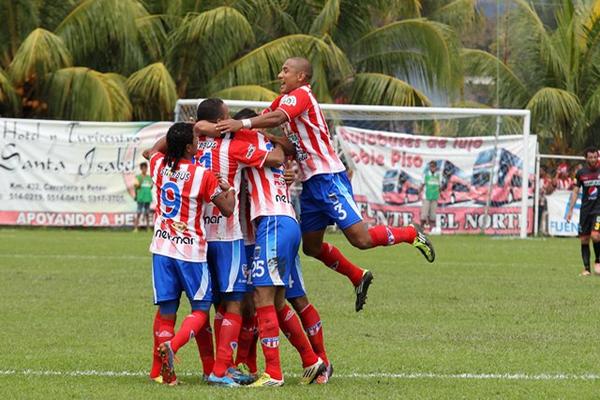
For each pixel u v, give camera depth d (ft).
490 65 450.30
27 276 187.52
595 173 205.36
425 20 416.87
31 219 346.13
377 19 460.14
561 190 372.99
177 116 329.72
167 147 94.07
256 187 95.76
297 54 397.80
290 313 96.53
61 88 379.55
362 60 431.02
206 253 94.12
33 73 379.14
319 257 104.42
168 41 403.75
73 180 347.97
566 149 445.78
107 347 113.39
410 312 145.48
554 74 449.48
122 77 392.68
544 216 371.15
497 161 356.59
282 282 94.12
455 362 105.70
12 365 101.09
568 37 447.42
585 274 205.36
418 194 353.72
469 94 473.26
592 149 205.36
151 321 133.90
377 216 351.87
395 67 430.61
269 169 96.43
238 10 411.54
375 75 417.28
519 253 265.95
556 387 91.91
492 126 434.71
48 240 290.35
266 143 96.22
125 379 94.94
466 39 532.73
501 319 138.82
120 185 350.02
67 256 233.35
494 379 96.12
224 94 388.37
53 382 92.38
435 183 351.87
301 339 95.91
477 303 156.04
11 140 344.28
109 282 179.01
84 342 116.57
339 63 398.21
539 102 432.25
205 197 92.53
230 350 94.89
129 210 350.64
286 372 102.68
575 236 368.07
